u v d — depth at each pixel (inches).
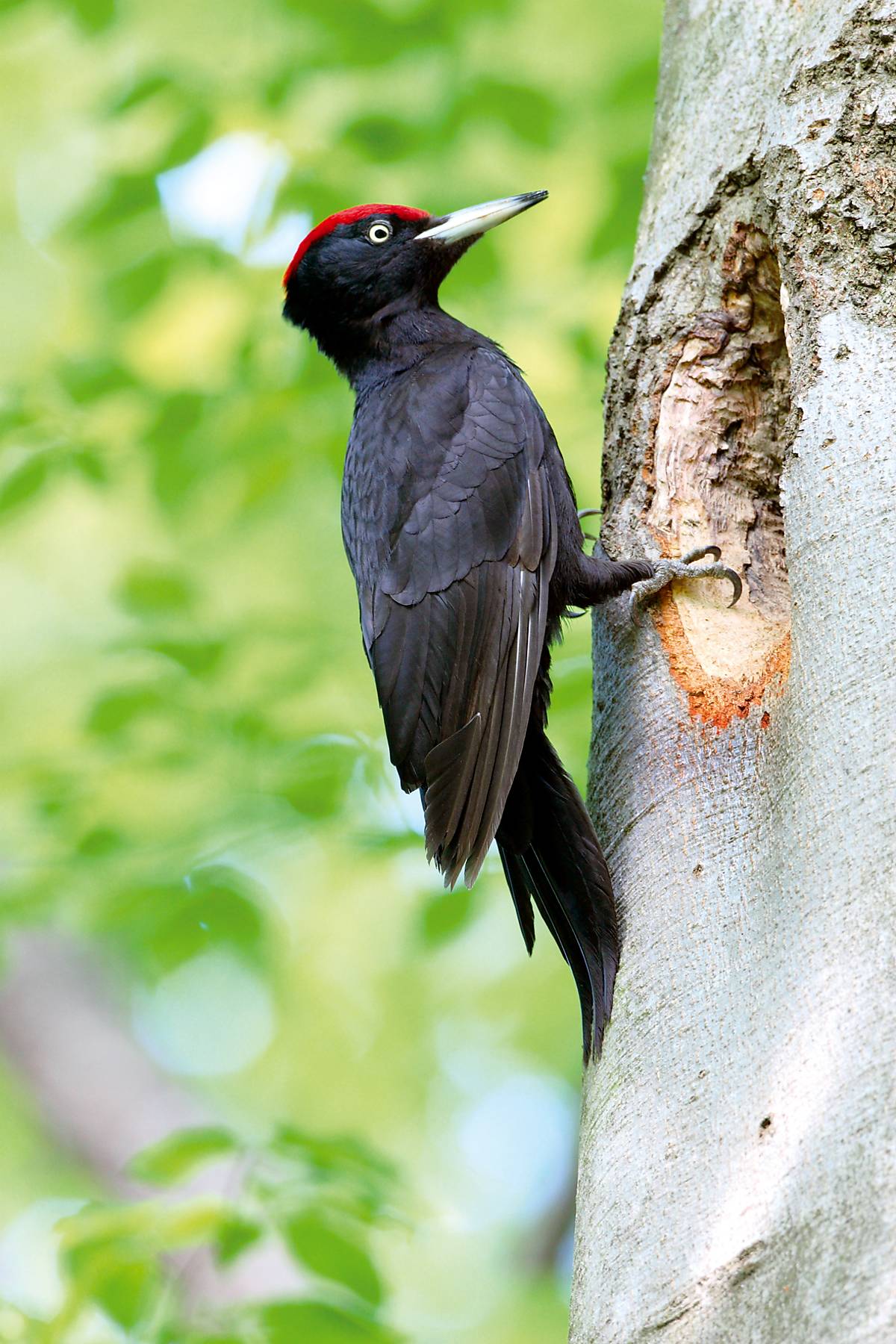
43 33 576.7
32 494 474.6
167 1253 390.6
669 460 295.1
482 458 310.5
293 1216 333.1
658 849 237.1
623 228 483.5
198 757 461.4
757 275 288.7
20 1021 781.3
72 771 462.0
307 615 521.7
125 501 599.5
